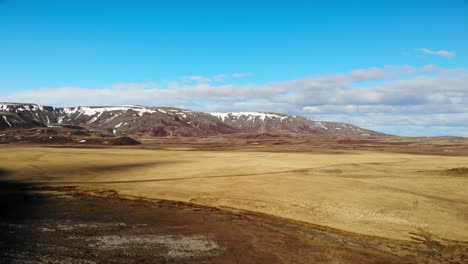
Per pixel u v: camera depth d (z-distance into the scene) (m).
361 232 32.09
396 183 53.66
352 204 40.62
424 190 48.69
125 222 34.44
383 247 28.56
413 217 36.06
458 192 47.81
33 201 42.06
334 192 46.59
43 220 34.28
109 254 26.12
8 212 36.72
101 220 34.91
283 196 44.72
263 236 30.91
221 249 27.80
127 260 25.17
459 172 66.12
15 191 47.25
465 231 32.50
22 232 30.38
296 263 25.47
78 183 54.06
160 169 70.00
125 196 45.78
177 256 26.23
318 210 38.72
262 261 25.73
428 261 25.92
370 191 47.16
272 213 38.00
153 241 29.20
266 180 55.72
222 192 47.47
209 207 40.56
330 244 29.12
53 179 56.75
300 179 56.72
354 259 26.23
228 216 36.97
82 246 27.55
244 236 30.86
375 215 36.75
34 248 26.69
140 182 55.19
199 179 57.59
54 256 25.30
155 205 41.34
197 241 29.47
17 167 67.56
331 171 67.88
